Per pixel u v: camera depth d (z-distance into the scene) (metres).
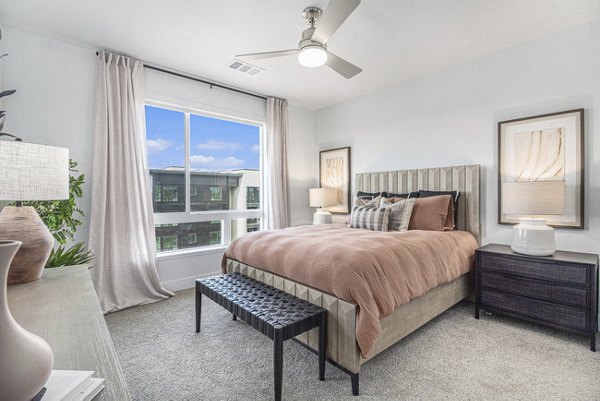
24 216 1.43
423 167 3.63
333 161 4.74
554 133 2.66
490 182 3.08
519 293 2.43
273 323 1.61
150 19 2.47
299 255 2.06
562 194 2.31
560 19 2.47
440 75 3.47
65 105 2.81
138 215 3.10
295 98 4.49
